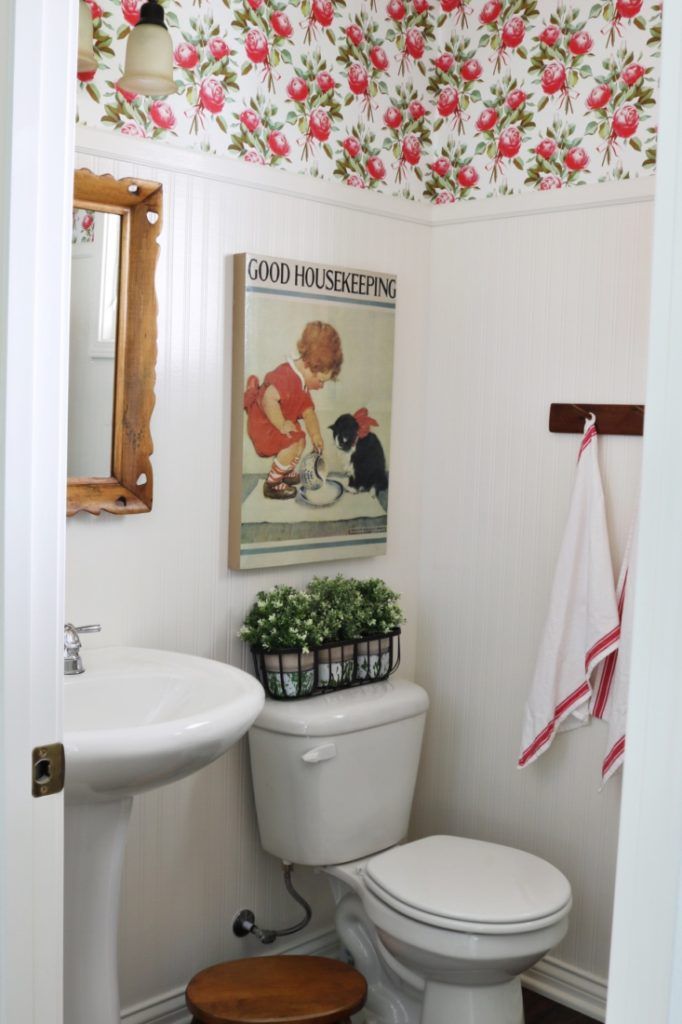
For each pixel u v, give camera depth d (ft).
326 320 8.37
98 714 6.55
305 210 8.30
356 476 8.76
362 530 8.86
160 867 7.79
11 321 3.52
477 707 9.27
